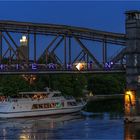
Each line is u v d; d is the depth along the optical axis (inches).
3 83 7160.4
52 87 7805.1
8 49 5002.5
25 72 4948.3
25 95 5723.4
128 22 4611.2
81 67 5027.1
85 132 4146.2
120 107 6589.6
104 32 5012.3
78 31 5054.1
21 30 5024.6
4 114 5354.3
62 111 5738.2
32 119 5280.5
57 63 5014.8
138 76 4569.4
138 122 4483.3
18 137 3971.5
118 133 4060.0
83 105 6018.7
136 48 4584.2
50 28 5032.0
